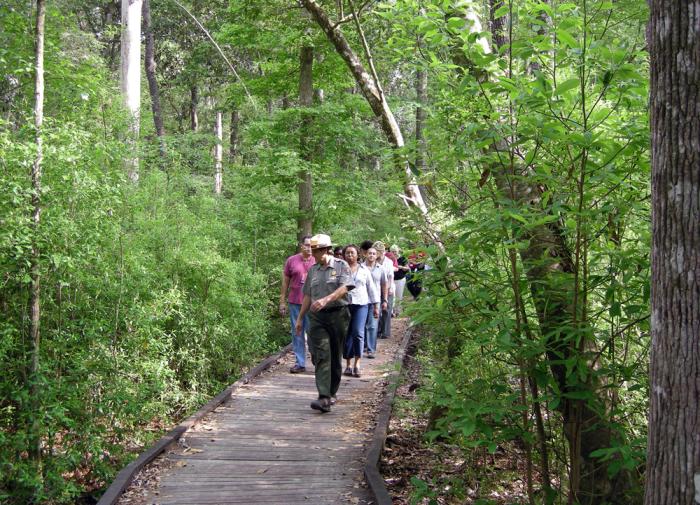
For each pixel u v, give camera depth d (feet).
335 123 43.70
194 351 30.78
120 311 24.20
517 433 12.56
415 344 43.47
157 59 92.17
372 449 20.39
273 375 33.73
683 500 7.98
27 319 20.43
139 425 26.02
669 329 8.20
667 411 8.20
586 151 11.66
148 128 34.35
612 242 12.96
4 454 19.03
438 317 13.89
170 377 27.48
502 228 12.21
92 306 23.43
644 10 12.19
